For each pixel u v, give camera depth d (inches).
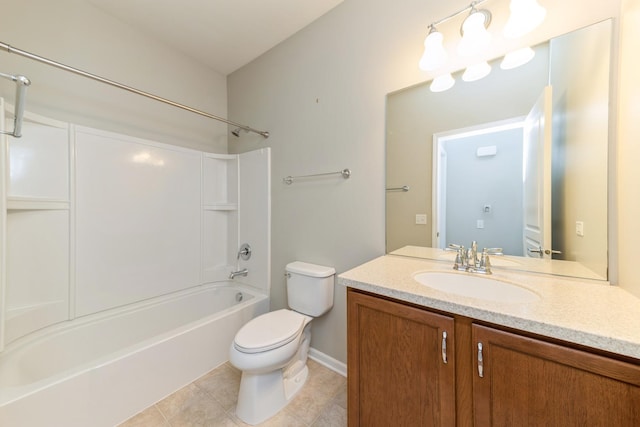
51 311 58.7
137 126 77.1
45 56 60.4
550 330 26.0
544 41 42.2
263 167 85.6
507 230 46.9
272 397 53.4
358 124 63.7
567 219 41.1
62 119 63.2
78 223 63.6
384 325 39.2
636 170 32.2
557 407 26.4
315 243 73.0
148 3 66.2
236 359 49.9
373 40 60.8
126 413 51.3
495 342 29.7
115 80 72.3
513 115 45.6
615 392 23.8
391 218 59.5
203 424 50.8
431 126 53.9
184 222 86.8
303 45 74.5
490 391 30.2
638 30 31.7
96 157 66.8
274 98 83.0
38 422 40.9
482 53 47.6
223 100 100.0
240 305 76.9
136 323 73.2
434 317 34.1
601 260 38.1
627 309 29.0
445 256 53.2
